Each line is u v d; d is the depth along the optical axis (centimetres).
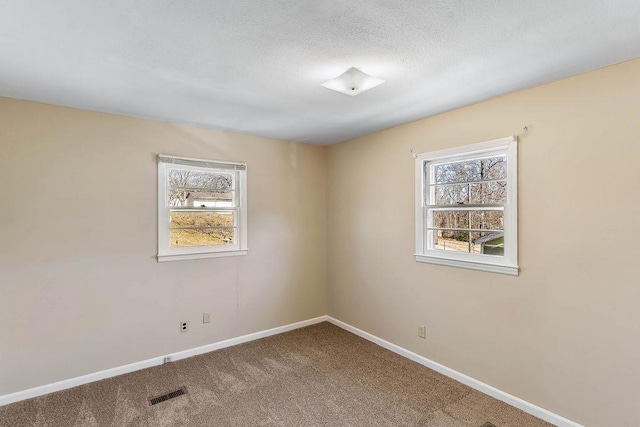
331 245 425
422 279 310
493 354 256
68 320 269
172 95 245
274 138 387
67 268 269
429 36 166
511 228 245
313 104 267
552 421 223
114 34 162
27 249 254
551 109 223
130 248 297
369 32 162
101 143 284
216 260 347
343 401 250
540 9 143
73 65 196
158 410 238
